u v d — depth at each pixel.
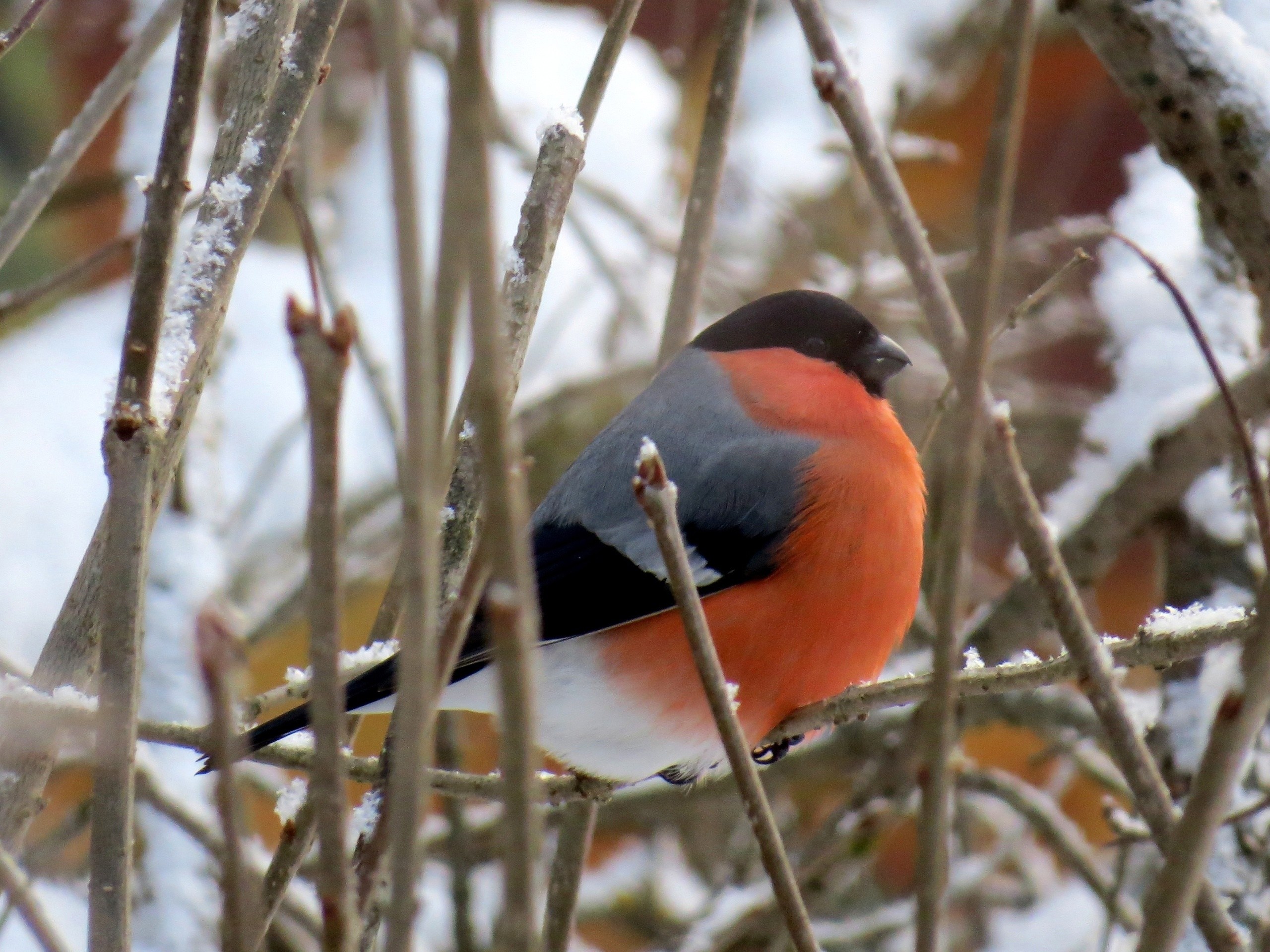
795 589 6.72
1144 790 3.20
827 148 10.55
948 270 10.70
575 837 6.51
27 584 9.79
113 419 3.80
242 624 8.85
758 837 3.34
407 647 2.79
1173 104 5.58
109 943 3.55
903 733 8.63
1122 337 8.62
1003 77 2.91
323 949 2.98
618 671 6.72
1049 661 5.04
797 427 7.10
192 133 3.90
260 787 8.88
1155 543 10.95
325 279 8.46
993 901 10.08
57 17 12.10
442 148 12.10
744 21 7.09
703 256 7.17
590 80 5.67
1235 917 6.55
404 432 2.76
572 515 7.11
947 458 9.22
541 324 12.01
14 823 4.65
